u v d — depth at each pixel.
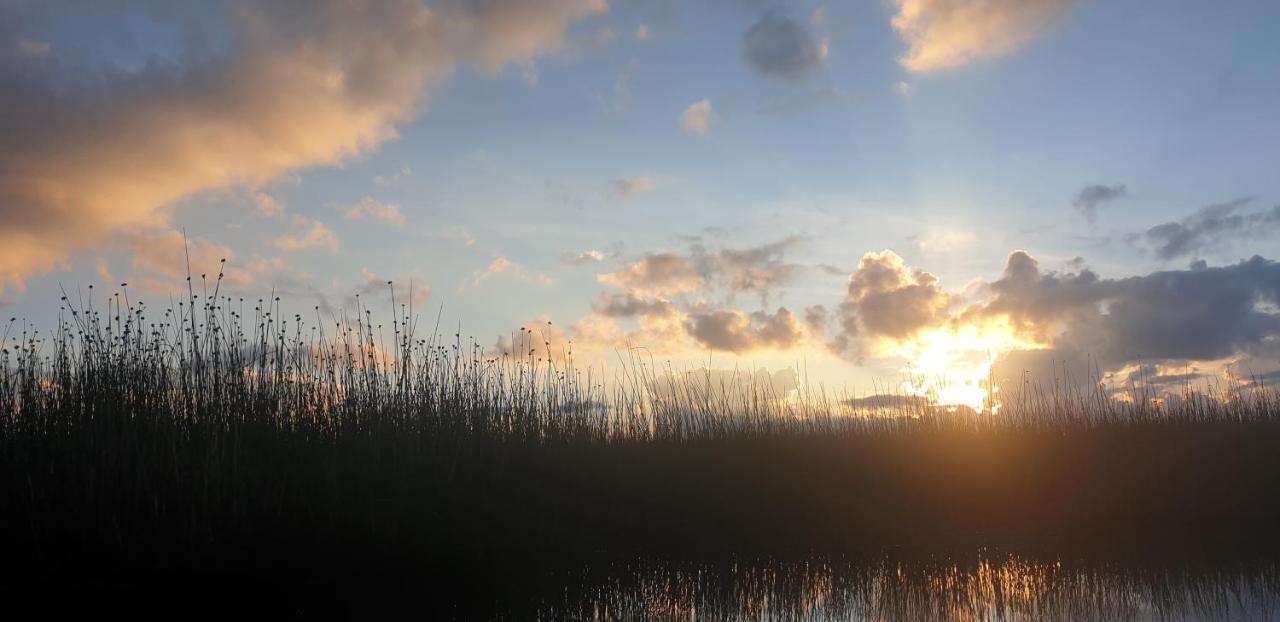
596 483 7.07
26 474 5.04
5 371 5.50
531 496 6.64
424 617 4.52
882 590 5.13
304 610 4.66
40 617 4.45
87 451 5.18
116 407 5.50
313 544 5.45
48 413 5.39
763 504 7.40
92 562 4.98
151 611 4.59
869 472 8.07
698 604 4.80
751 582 5.37
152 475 5.24
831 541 6.78
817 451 8.23
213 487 5.28
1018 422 9.09
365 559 5.58
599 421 7.95
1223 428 8.78
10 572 4.88
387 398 6.53
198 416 5.71
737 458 7.82
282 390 6.11
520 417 7.23
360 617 4.51
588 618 4.50
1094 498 7.84
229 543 5.23
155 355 5.89
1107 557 6.13
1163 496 7.88
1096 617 4.45
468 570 5.70
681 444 7.89
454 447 6.43
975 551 6.41
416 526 5.83
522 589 5.16
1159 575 5.50
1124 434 8.77
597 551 6.37
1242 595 4.89
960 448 8.43
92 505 5.03
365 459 5.93
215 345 6.02
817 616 4.52
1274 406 9.14
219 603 4.79
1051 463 8.29
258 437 5.77
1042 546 6.59
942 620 4.43
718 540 6.84
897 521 7.50
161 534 5.09
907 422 9.04
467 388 7.07
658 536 6.90
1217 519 7.79
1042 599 4.85
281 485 5.58
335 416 6.20
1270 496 7.91
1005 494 7.93
